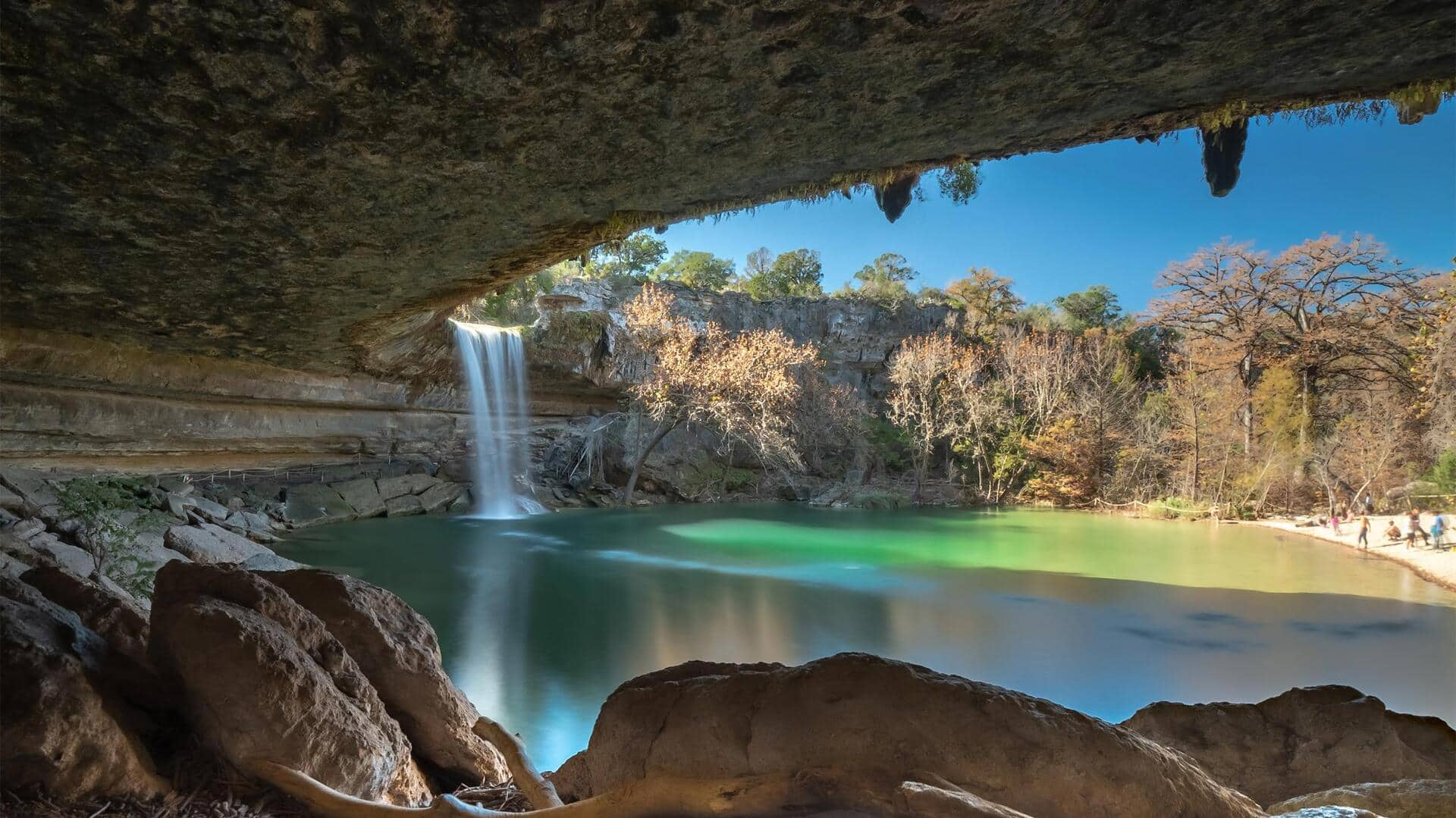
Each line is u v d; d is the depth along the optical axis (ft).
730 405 111.55
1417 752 10.91
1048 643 41.42
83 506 37.22
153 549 43.88
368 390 74.02
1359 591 55.72
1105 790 7.25
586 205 21.47
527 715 30.30
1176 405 136.87
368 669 12.82
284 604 11.42
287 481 82.43
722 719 8.38
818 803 7.62
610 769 9.34
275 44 11.76
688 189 20.08
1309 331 139.64
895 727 7.60
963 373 138.82
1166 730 11.59
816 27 11.75
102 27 11.12
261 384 55.01
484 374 91.04
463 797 11.84
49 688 8.79
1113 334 164.96
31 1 10.40
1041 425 139.33
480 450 94.53
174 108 13.97
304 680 10.07
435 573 59.36
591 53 12.43
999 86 14.08
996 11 11.31
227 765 9.75
